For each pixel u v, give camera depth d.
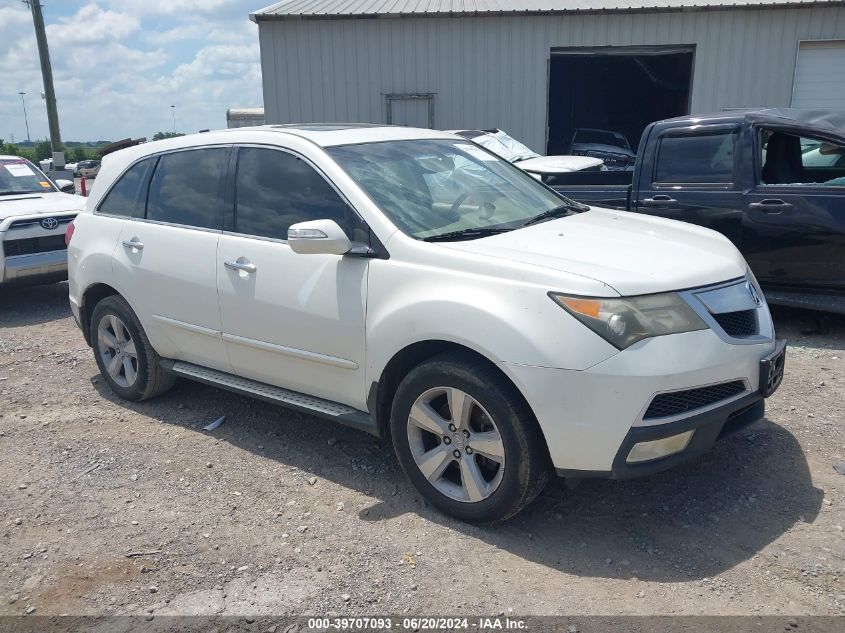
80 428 4.91
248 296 4.16
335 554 3.34
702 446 3.22
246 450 4.48
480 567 3.20
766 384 3.38
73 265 5.40
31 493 4.04
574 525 3.49
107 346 5.33
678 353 3.07
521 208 4.27
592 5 15.80
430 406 3.56
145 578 3.23
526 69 16.03
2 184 9.38
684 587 3.00
